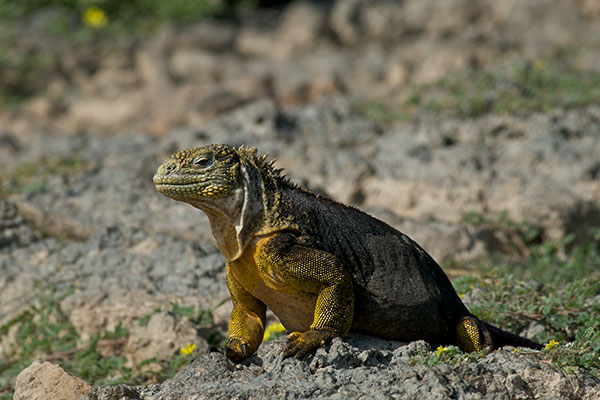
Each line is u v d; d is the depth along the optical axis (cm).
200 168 1230
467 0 4622
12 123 3891
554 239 2328
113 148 3009
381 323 1309
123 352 1748
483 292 1688
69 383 1334
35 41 4572
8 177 2664
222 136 2858
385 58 4388
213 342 1758
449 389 1091
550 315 1571
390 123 3061
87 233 2281
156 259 1992
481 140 2772
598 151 2614
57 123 3934
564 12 4362
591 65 3694
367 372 1149
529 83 3216
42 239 2220
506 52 3825
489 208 2416
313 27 4822
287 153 2711
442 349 1223
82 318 1830
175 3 4969
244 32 4872
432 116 3050
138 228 2173
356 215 1338
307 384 1122
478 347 1325
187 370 1245
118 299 1847
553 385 1170
